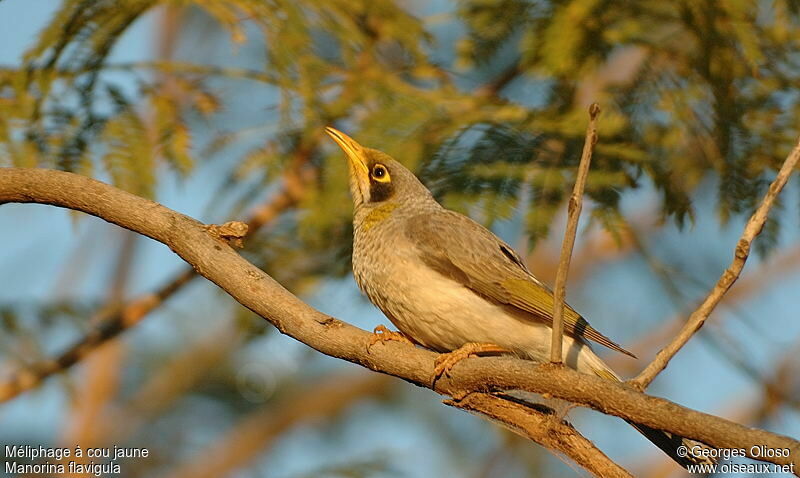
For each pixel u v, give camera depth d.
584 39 11.70
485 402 8.59
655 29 12.45
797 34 12.11
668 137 12.19
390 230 10.77
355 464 13.79
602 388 7.38
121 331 13.77
